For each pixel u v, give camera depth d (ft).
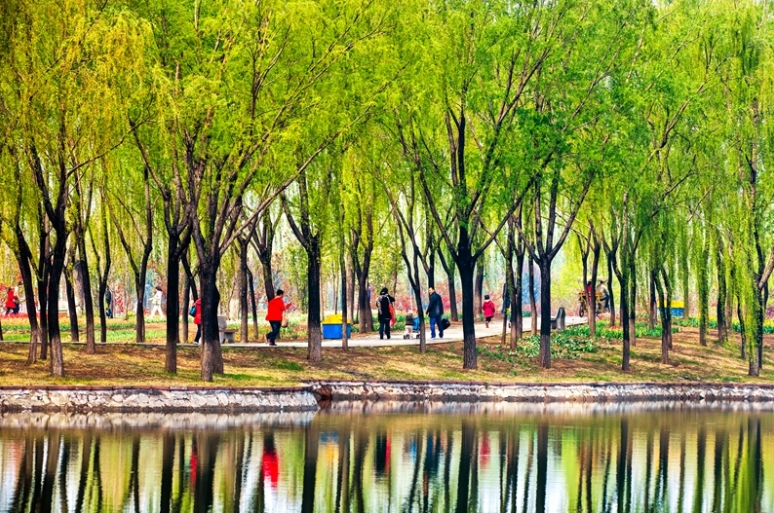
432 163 199.11
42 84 141.08
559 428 154.40
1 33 139.23
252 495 98.73
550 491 107.86
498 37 187.21
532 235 242.37
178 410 153.79
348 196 184.14
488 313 279.28
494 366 214.90
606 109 192.65
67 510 89.10
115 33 141.38
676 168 225.15
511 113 195.31
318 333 197.67
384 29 167.22
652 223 221.87
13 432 126.82
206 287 164.96
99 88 141.79
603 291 343.26
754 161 219.20
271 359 193.47
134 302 376.68
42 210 161.27
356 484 106.63
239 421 147.02
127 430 132.05
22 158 144.05
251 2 152.76
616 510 100.48
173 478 103.76
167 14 154.92
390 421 154.71
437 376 200.44
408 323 244.42
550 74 192.34
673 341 255.70
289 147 159.12
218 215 178.50
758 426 168.25
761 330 234.17
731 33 216.54
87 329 177.58
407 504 98.94
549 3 194.80
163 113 145.59
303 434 136.46
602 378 214.69
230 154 157.58
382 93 172.14
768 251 232.12
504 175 194.29
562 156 193.88
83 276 177.47
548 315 217.97
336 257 215.10
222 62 155.53
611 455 131.54
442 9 192.03
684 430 159.33
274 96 164.96
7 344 180.45
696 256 231.50
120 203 199.21
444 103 190.19
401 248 238.68
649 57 205.46
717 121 215.92
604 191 209.97
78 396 149.18
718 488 113.29
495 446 134.10
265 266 222.48
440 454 126.21
